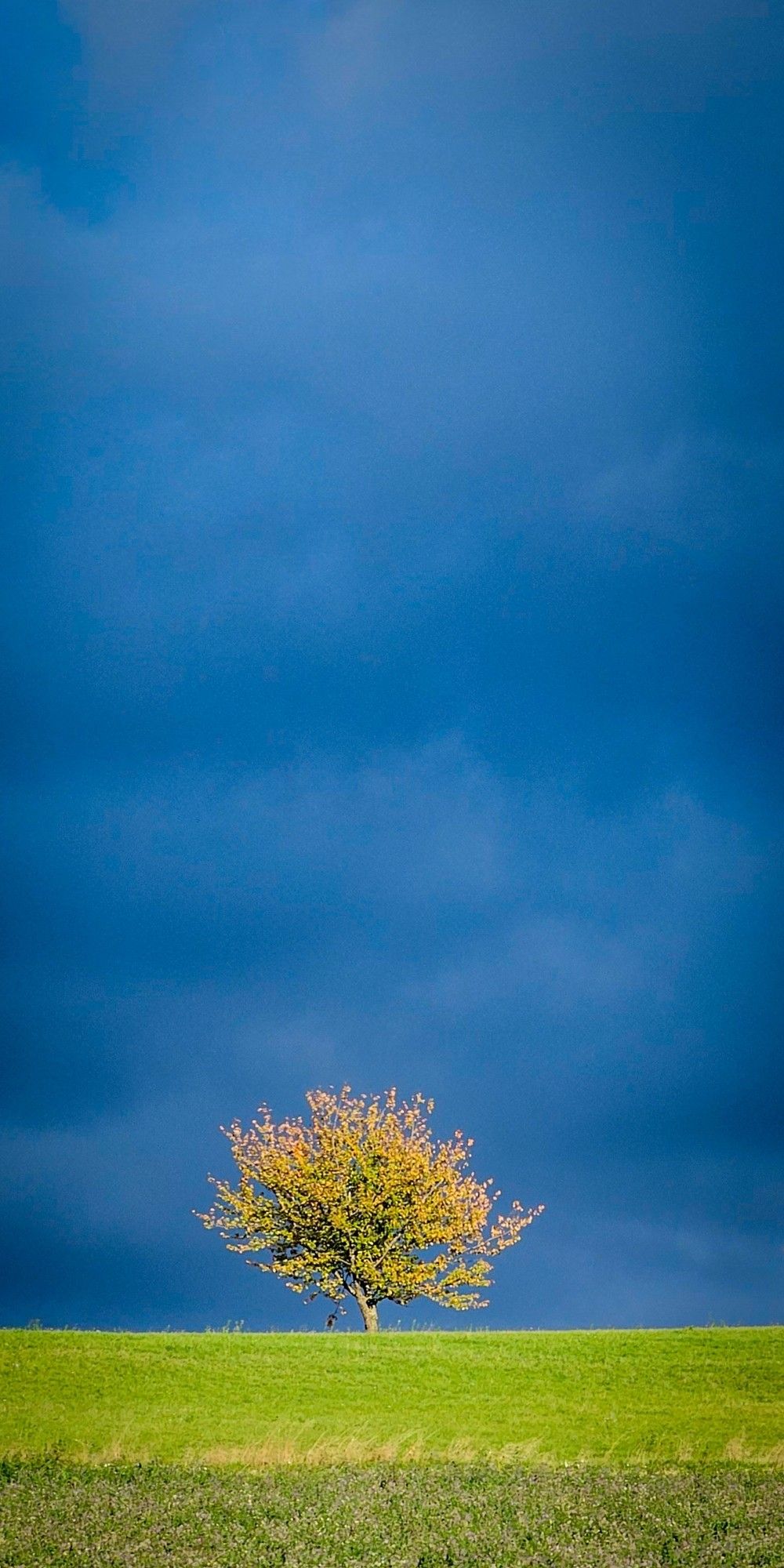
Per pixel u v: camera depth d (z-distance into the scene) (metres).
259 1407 32.69
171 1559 18.98
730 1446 28.22
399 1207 50.72
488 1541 20.19
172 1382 35.31
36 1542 19.81
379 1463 26.66
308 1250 51.75
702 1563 19.12
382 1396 34.00
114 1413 31.86
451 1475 25.23
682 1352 39.50
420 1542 20.09
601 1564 19.00
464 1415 32.00
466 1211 51.78
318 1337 42.75
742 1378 36.09
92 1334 43.00
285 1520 21.47
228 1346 40.38
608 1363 38.00
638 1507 22.52
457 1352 39.59
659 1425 30.92
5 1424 30.56
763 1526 21.16
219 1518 21.45
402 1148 51.88
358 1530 20.72
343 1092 52.88
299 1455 27.44
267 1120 52.84
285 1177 51.06
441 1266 51.28
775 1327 44.75
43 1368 36.81
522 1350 39.94
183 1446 28.61
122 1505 22.25
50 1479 24.41
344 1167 51.62
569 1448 28.62
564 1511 22.20
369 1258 50.44
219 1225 51.94
